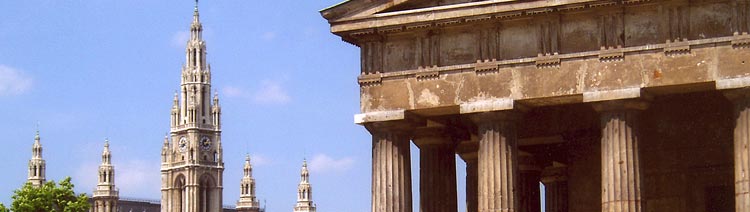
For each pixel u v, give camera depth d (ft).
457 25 218.59
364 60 225.76
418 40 222.48
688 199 247.70
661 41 208.03
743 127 203.10
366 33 223.71
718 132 246.88
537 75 213.87
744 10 204.03
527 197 274.16
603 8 210.38
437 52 220.84
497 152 215.31
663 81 206.59
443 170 239.09
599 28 211.82
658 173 250.57
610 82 209.56
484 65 216.95
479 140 217.97
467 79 218.18
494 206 214.48
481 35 218.59
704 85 206.49
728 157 245.24
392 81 223.30
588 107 242.58
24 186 385.70
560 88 212.23
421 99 220.64
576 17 213.05
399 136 224.12
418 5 222.89
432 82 220.43
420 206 240.12
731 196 245.04
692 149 248.52
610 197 208.33
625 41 209.97
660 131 251.39
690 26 207.00
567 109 244.63
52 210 385.29
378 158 224.33
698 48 205.67
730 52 203.92
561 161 274.77
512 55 216.13
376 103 223.71
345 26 224.12
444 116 230.89
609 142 209.56
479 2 216.13
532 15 213.66
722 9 205.57
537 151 275.39
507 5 214.28
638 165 208.95
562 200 279.49
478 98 216.74
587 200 260.01
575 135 263.08
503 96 215.10
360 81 225.15
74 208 387.34
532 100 214.28
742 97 203.82
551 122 256.11
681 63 206.18
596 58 211.00
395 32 222.48
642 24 209.56
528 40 215.51
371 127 225.35
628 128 209.15
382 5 222.48
